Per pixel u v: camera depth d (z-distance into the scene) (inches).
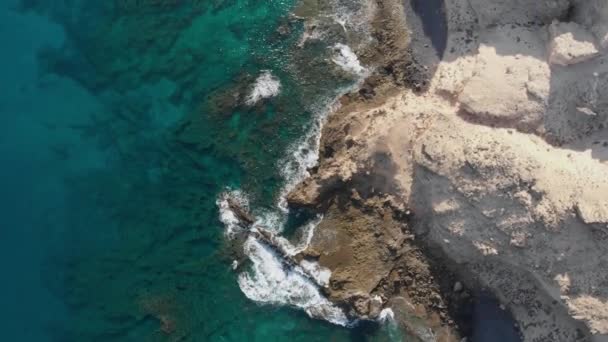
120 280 1285.7
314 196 1220.5
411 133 1165.7
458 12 1221.7
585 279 1034.7
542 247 1053.2
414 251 1192.2
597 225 991.0
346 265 1206.3
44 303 1285.7
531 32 1154.0
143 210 1311.5
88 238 1311.5
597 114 1081.4
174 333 1254.9
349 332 1201.4
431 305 1184.2
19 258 1307.8
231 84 1330.0
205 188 1301.7
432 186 1134.4
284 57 1325.0
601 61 1056.2
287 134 1288.1
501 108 1122.7
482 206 1087.6
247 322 1240.2
